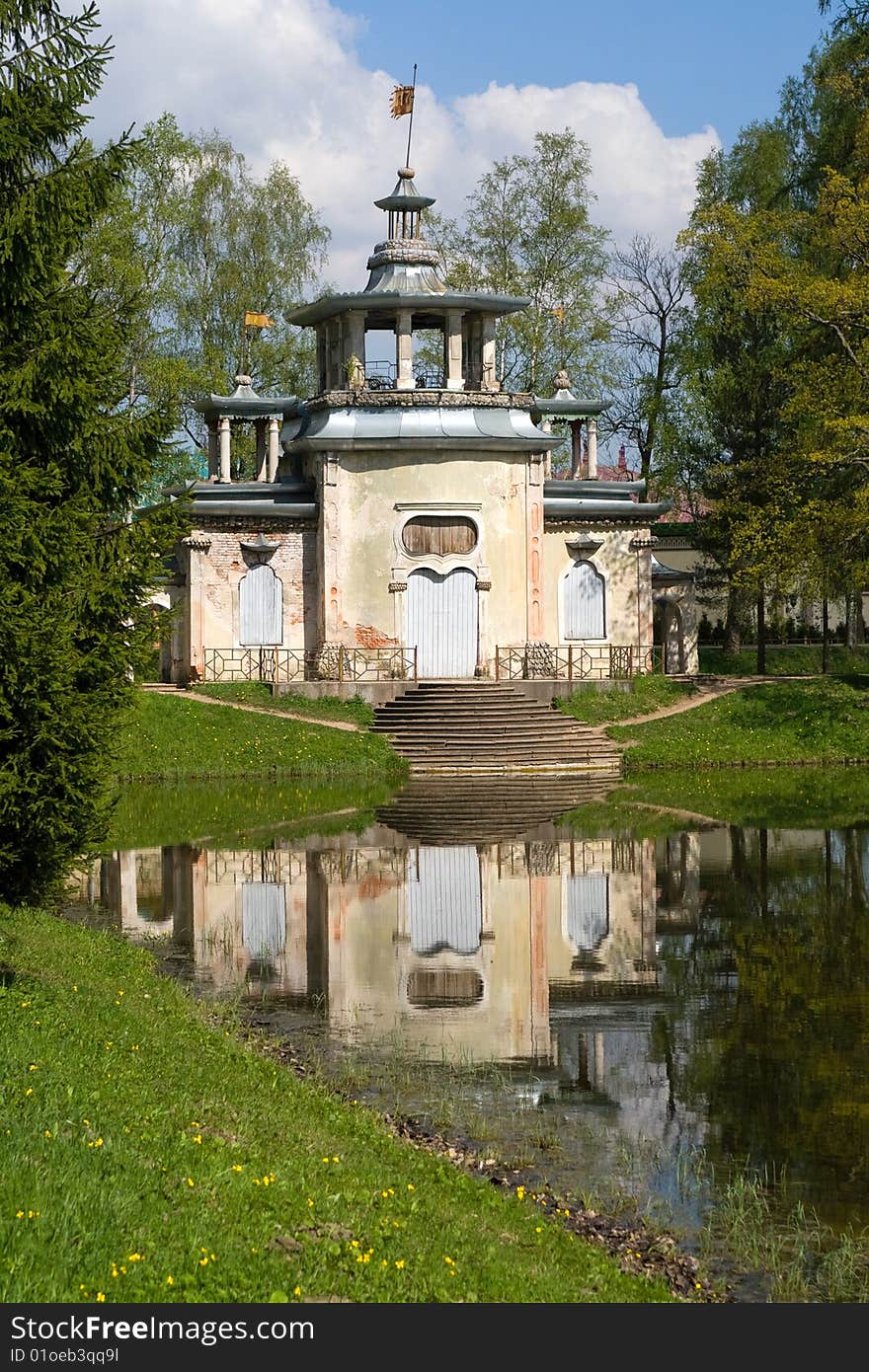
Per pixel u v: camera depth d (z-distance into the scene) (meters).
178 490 51.22
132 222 56.31
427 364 68.19
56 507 15.55
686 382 62.44
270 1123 12.15
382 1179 11.19
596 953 21.44
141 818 35.12
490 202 67.06
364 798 38.75
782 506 53.22
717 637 76.31
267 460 55.66
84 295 17.02
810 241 52.72
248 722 45.00
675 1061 16.25
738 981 19.88
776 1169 13.03
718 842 31.48
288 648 51.16
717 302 59.62
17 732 14.73
